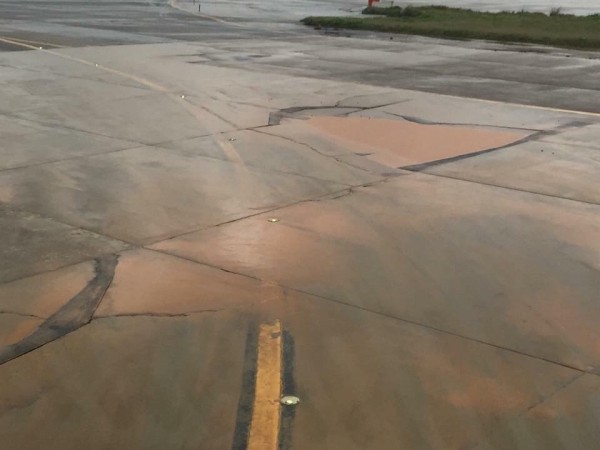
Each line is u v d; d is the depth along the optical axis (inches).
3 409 157.2
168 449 144.8
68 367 173.8
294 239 257.0
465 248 253.6
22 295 209.9
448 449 146.1
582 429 153.8
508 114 490.6
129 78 587.8
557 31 1069.1
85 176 325.7
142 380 168.9
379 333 192.9
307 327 194.7
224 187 315.6
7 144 376.8
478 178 339.3
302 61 733.9
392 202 301.6
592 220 285.9
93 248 245.1
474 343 189.3
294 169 346.6
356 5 1748.3
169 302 207.2
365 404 161.0
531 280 228.8
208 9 1471.5
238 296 211.6
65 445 145.8
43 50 732.0
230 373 172.2
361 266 235.5
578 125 459.5
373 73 668.1
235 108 485.4
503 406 161.6
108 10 1326.3
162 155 364.8
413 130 434.9
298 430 151.2
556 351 186.5
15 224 265.3
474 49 893.8
